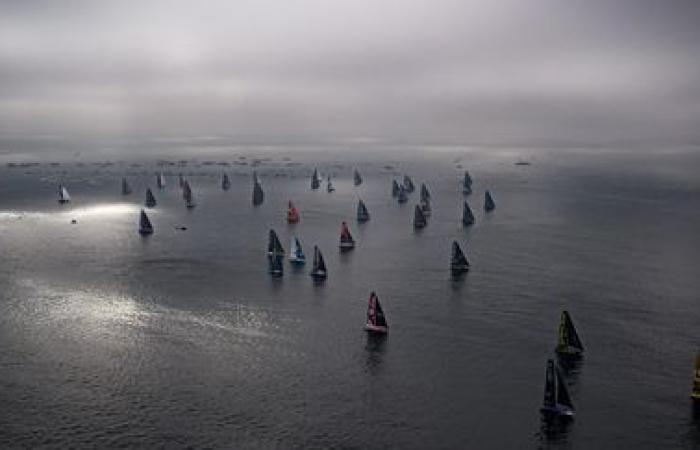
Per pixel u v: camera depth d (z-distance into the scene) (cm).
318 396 12431
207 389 12731
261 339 14838
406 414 11831
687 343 14400
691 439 11119
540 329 15175
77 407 12231
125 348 14488
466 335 14875
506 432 11300
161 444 11156
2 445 11200
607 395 12344
